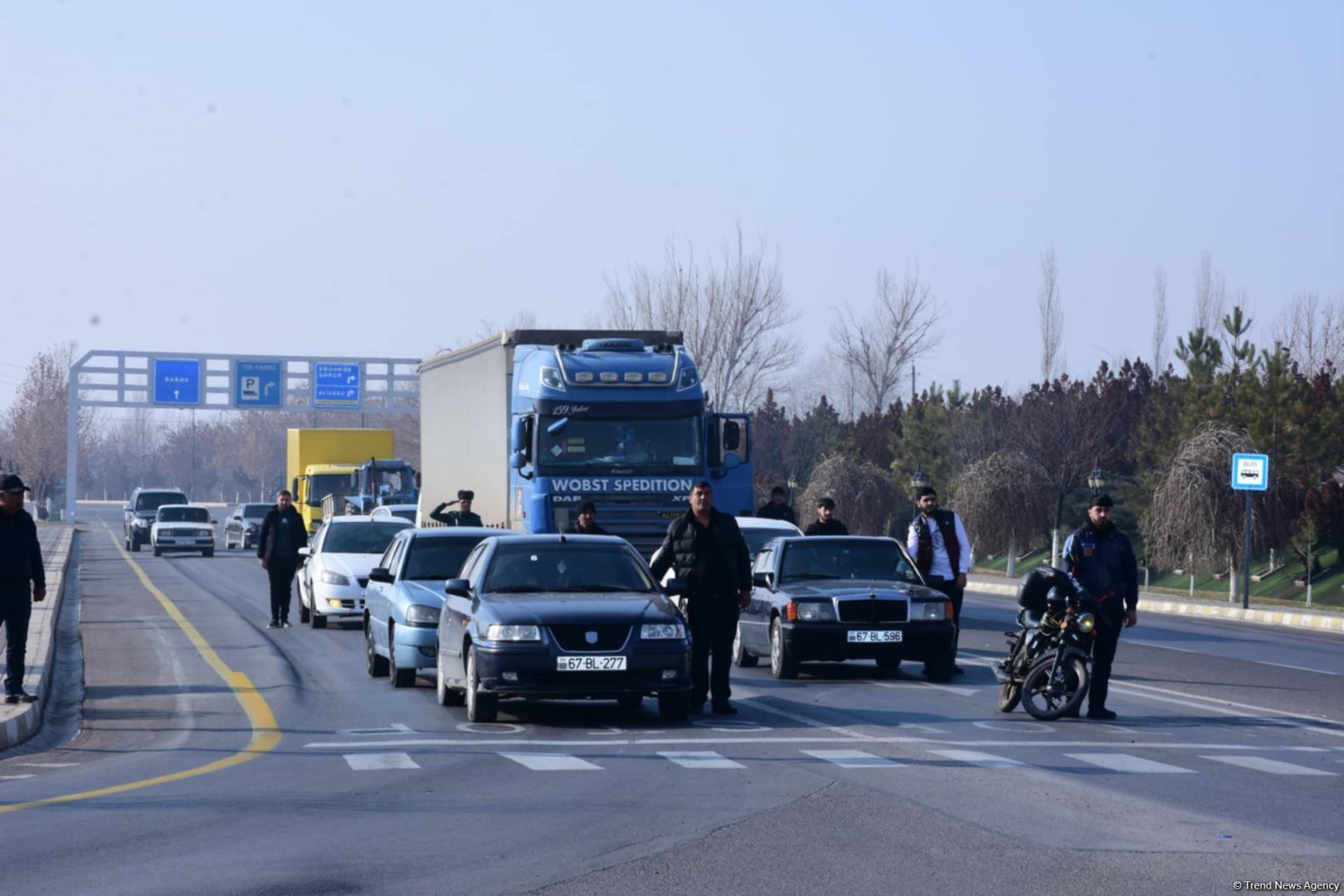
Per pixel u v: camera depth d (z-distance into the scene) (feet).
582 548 158.81
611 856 83.05
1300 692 180.24
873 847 85.51
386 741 134.41
